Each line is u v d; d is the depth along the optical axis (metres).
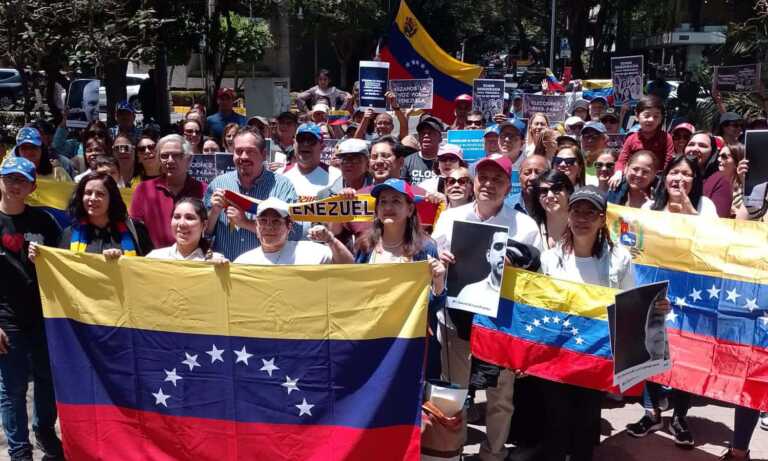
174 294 4.91
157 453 5.00
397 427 4.68
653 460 5.82
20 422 5.40
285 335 4.79
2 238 5.38
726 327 5.68
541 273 5.20
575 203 4.95
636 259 6.02
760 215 7.15
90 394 5.08
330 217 5.47
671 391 6.58
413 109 12.01
